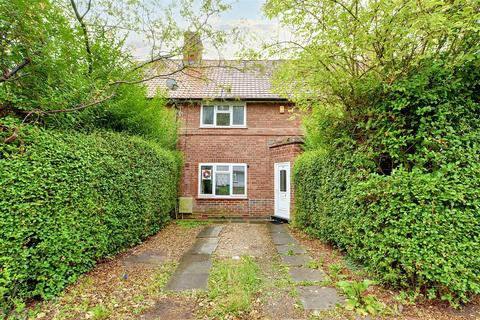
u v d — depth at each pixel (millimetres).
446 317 3102
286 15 4465
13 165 3033
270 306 3367
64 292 3541
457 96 3615
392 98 4074
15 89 3635
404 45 3789
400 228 3531
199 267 4766
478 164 3387
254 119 11734
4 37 3320
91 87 4801
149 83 12016
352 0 3902
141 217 6316
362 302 3365
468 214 3311
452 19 3256
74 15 5211
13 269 2980
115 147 5246
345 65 4645
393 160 4133
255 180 11562
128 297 3531
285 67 5070
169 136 10156
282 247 6219
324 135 5625
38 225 3254
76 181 3920
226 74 12992
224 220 10602
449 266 3199
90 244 4262
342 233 5094
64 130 4133
